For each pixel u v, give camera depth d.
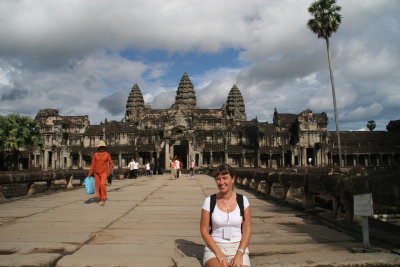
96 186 15.17
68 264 6.73
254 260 7.02
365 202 7.57
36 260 6.86
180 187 26.05
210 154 80.12
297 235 9.39
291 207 14.59
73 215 12.47
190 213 13.03
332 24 43.34
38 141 58.59
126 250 7.80
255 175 22.36
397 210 13.39
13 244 8.23
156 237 9.11
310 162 79.31
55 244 8.23
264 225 10.84
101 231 9.80
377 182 8.07
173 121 80.69
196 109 89.69
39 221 11.27
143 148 79.94
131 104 135.25
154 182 33.38
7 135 55.25
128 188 25.12
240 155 81.69
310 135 85.75
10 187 30.55
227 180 6.22
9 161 56.69
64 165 83.81
